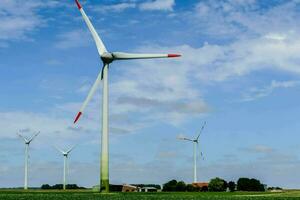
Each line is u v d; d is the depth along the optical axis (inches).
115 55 3157.0
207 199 2413.9
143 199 2341.3
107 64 3174.2
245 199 2450.8
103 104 3122.5
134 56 3157.0
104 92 3139.8
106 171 3041.3
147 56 3147.1
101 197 2513.5
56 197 2500.0
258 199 2454.5
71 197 2506.2
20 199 2316.7
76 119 3144.7
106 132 3080.7
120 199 2340.1
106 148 3068.4
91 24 3228.3
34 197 2495.1
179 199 2388.0
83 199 2321.6
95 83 3189.0
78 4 3297.2
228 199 2437.3
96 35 3218.5
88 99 3171.8
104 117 3100.4
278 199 2470.5
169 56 3176.7
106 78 3159.5
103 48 3174.2
